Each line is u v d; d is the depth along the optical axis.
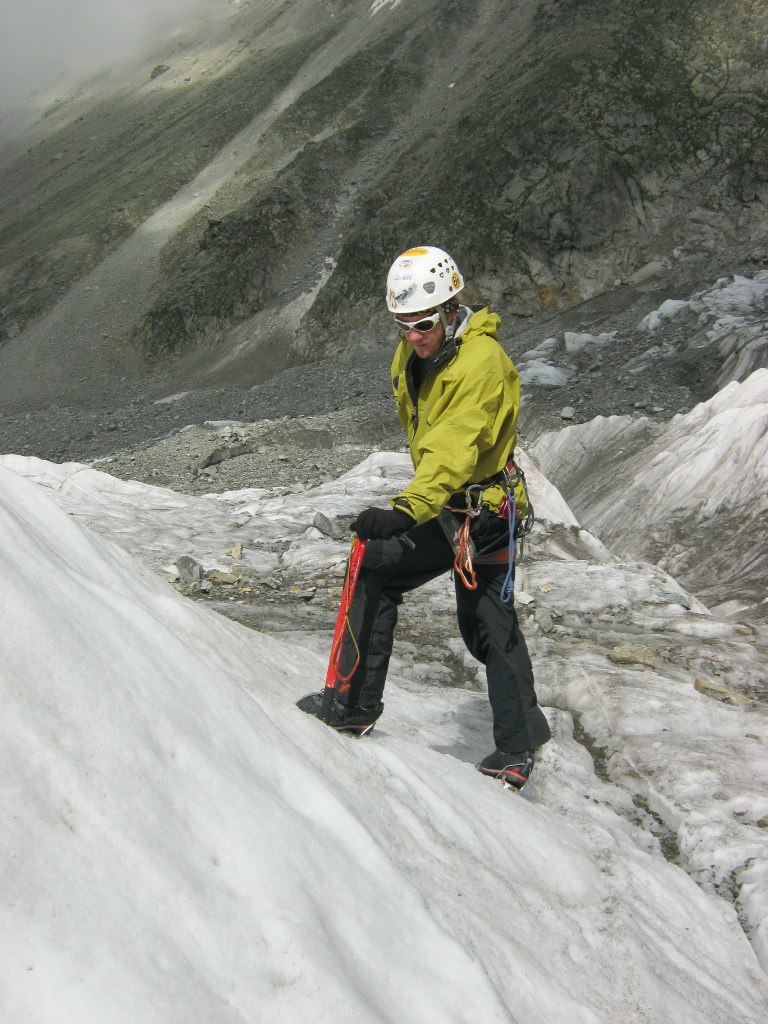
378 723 3.49
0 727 1.51
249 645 3.46
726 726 4.35
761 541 10.95
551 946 2.22
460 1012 1.75
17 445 39.38
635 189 39.47
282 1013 1.45
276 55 89.81
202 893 1.54
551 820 3.04
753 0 43.44
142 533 7.92
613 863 2.88
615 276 38.72
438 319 2.81
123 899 1.42
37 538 2.23
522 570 6.77
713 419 14.00
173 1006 1.31
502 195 41.97
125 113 102.12
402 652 5.24
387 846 2.15
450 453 2.69
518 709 3.20
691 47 43.19
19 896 1.32
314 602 6.19
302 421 24.19
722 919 2.92
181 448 23.38
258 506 9.25
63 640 1.74
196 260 57.62
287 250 53.28
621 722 4.32
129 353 55.75
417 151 51.62
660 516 13.03
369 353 43.59
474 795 2.81
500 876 2.39
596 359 25.59
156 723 1.79
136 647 1.99
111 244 68.62
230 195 67.50
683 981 2.40
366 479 10.21
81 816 1.50
